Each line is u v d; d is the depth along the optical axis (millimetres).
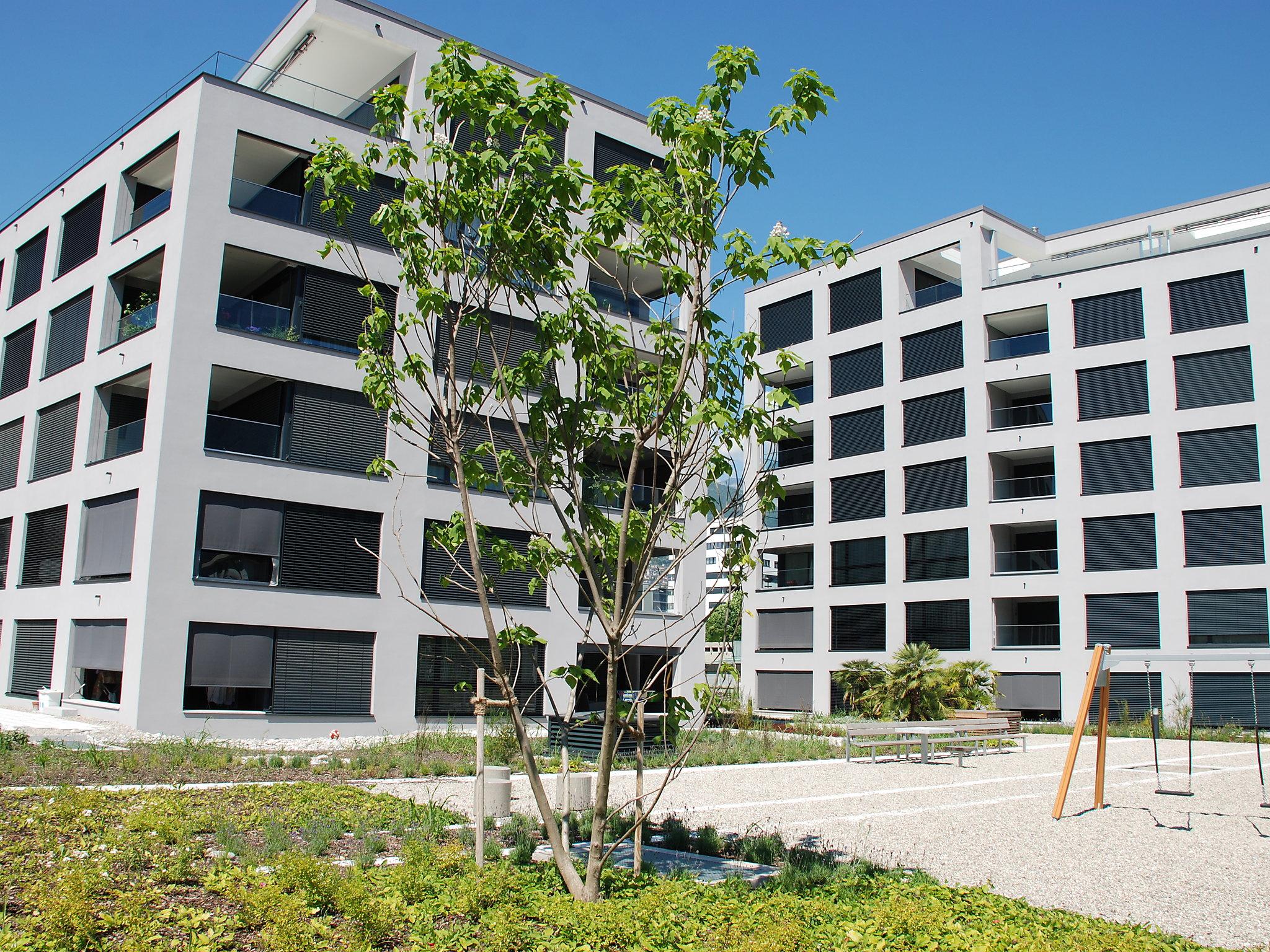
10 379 26344
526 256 6953
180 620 18766
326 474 20875
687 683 25562
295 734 19828
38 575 23281
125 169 22625
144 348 20375
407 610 21594
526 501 7289
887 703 26984
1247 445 29156
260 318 20719
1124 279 31844
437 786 12867
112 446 21062
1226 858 9398
